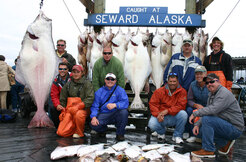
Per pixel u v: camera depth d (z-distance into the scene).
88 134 3.30
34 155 2.20
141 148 2.44
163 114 2.99
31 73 3.60
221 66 3.26
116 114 3.05
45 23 3.58
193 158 2.05
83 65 4.13
